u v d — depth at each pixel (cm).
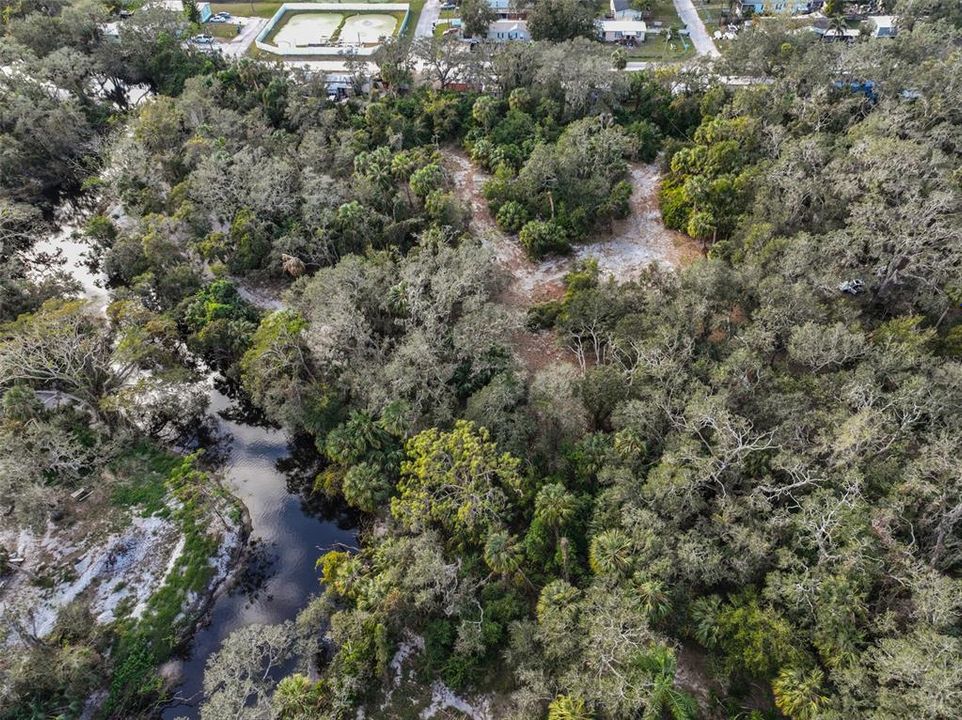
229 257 7694
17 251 8325
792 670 3859
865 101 8862
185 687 4722
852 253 6028
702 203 7631
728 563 4372
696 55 11238
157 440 6384
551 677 4159
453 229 7662
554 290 7506
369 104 9681
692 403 4928
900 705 3491
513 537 4731
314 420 5825
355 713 4441
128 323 6512
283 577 5353
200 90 9594
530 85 10106
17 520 5228
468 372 6000
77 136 9594
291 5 14288
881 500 4388
